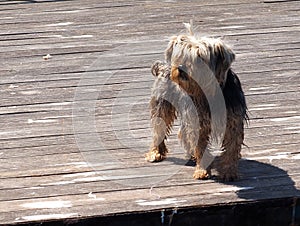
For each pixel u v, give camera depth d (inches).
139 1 563.8
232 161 312.7
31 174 319.6
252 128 364.5
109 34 494.3
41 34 495.5
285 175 319.0
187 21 518.9
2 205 294.0
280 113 382.3
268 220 301.7
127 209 290.2
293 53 465.7
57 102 396.5
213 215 295.7
